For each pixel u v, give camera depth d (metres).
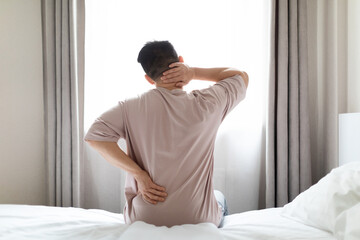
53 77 1.89
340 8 1.97
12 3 1.97
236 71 1.09
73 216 1.17
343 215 0.86
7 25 1.97
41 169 2.02
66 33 1.86
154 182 0.97
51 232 0.94
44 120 1.98
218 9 1.99
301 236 0.88
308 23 2.00
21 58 1.99
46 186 1.95
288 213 1.13
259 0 1.99
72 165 1.86
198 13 1.98
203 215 1.00
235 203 1.99
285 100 1.85
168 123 0.94
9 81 1.97
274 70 1.86
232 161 1.99
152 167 0.95
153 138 0.94
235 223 1.10
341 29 1.97
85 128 1.99
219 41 1.98
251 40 1.99
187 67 1.04
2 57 1.96
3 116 1.96
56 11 1.86
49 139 1.88
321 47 2.01
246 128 1.99
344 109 1.98
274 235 0.89
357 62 1.86
